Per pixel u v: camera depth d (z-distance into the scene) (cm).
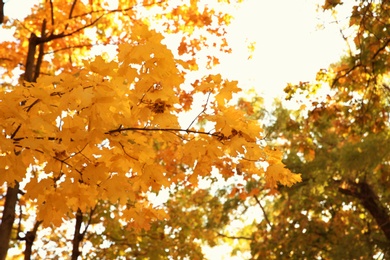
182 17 1028
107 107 323
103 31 1018
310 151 1500
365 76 1201
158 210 420
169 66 345
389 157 1472
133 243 1224
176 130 357
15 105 323
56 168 357
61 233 1255
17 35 1026
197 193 1720
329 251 1745
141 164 371
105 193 376
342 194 1819
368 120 1245
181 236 1304
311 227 1781
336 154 1648
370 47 1109
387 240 1677
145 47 337
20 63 1022
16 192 729
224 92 358
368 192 1744
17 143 335
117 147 361
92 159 358
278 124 1775
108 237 1205
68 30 1008
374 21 1071
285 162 1739
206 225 1933
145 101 351
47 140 337
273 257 1792
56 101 335
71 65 1011
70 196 374
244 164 375
